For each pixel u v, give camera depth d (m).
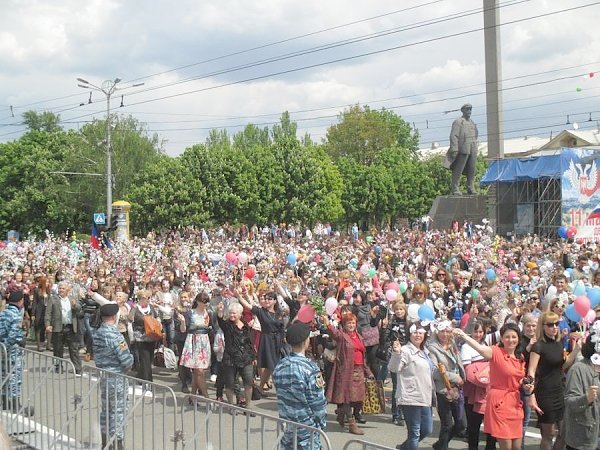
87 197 68.50
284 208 70.06
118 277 19.70
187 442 7.67
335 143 99.38
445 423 9.20
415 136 114.00
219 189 64.62
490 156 50.00
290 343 7.07
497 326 10.78
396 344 8.55
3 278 20.38
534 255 24.88
